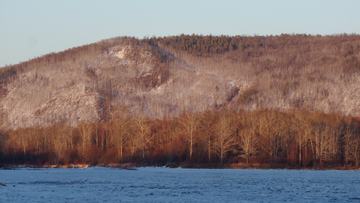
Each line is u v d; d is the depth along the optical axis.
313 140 124.75
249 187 61.16
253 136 119.62
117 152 134.25
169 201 46.62
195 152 123.38
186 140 124.62
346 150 117.44
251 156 117.94
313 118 134.88
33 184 62.62
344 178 77.81
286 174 88.12
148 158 126.19
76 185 61.75
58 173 89.19
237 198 49.75
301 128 122.19
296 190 58.03
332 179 75.44
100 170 102.44
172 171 97.94
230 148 121.75
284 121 131.62
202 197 50.19
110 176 80.38
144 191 55.03
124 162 127.31
